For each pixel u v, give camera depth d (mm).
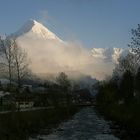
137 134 55812
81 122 96688
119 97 140750
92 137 59781
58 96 177375
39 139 56281
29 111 80500
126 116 77500
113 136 60625
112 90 146000
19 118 64062
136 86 88688
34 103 142000
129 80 108562
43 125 75938
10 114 62938
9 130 53312
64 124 89188
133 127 60875
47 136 61000
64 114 127750
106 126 81500
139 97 86812
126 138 55031
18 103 95500
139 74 88750
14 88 106312
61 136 61562
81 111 178750
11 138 50125
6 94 136125
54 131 69750
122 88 114625
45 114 92812
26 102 130500
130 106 85875
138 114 68375
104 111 147625
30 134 60156
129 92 107875
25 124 63719
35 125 69938
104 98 153625
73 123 93000
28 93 167500
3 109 89250
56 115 108375
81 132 68625
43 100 153000
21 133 56031
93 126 82625
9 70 96750
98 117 121875
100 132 68062
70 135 63312
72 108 174875
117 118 90688
